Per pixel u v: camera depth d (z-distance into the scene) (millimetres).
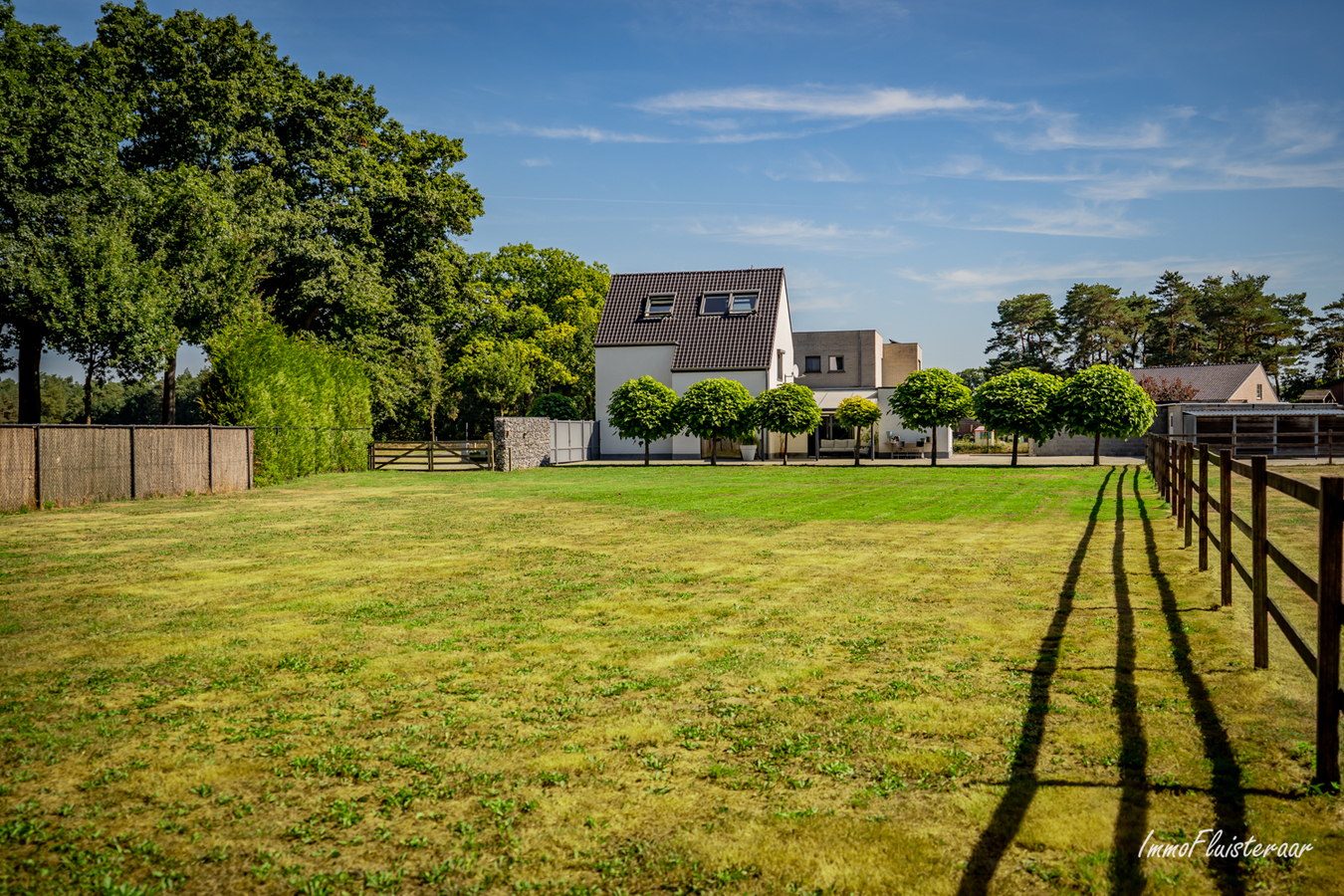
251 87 29047
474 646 5410
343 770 3506
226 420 21859
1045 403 28828
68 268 21125
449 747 3738
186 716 4172
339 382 28453
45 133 21375
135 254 22984
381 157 34938
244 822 3057
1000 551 9359
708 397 33219
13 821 3064
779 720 4023
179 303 24281
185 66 27906
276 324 27500
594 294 55469
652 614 6277
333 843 2898
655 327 40844
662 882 2625
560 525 12258
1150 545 9703
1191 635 5512
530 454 32031
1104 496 16641
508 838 2914
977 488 19203
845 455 40844
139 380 25219
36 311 21156
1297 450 34375
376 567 8516
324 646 5438
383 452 30875
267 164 30500
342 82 32188
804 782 3328
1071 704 4184
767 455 39750
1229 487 6312
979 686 4492
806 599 6773
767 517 13195
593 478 24375
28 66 21562
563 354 51938
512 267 53656
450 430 53344
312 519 13398
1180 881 2578
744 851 2797
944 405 30609
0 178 20688
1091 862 2693
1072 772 3385
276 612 6449
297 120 30953
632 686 4562
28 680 4758
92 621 6176
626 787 3303
